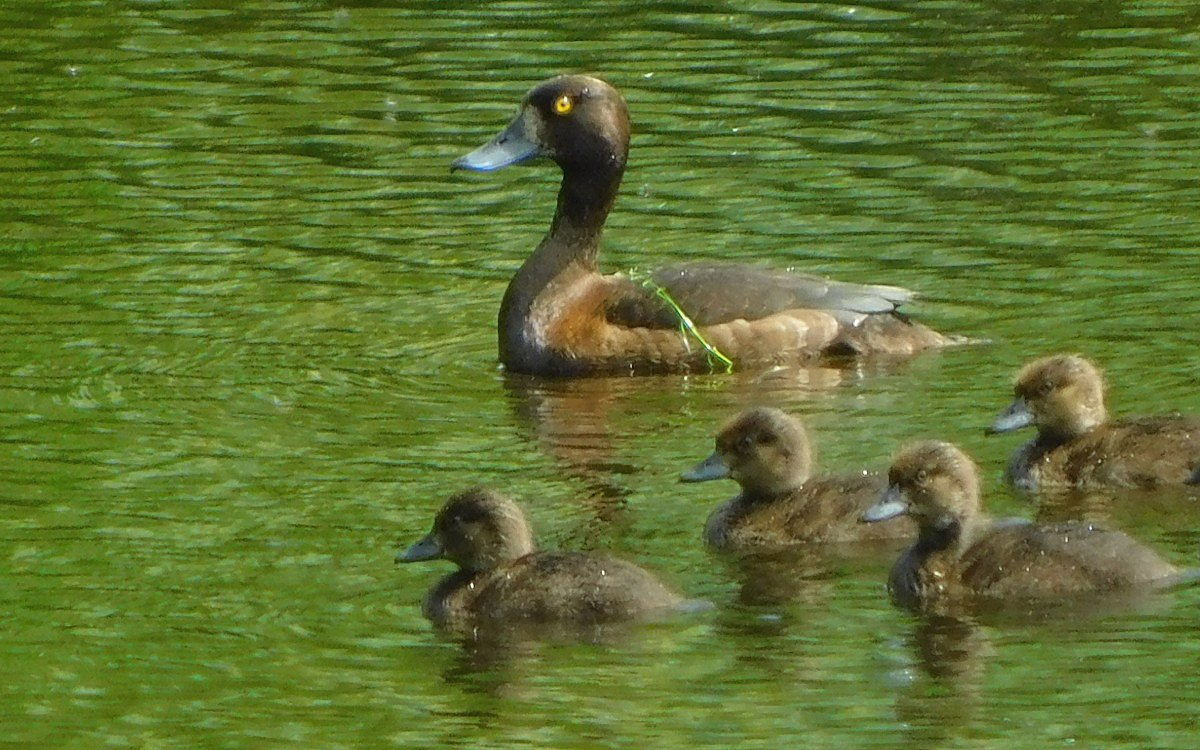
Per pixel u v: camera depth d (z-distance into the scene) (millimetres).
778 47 25328
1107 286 19156
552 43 25703
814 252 20172
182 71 25234
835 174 21812
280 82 24828
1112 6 26297
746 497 14992
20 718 12250
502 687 12516
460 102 24047
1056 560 13594
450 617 13500
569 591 13445
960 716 12000
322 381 17859
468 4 27234
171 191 22047
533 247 20797
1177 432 15508
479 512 13750
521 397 17734
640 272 19547
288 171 22516
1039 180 21453
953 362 17938
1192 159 21750
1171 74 24016
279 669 12820
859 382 17734
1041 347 18078
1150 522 14805
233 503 15250
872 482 14906
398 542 14562
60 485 15562
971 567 13648
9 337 18688
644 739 11859
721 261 19656
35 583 13938
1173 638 12844
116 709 12336
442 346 18766
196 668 12828
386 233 21078
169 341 18641
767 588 13883
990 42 25234
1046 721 11930
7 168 22609
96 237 20969
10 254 20594
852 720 12000
